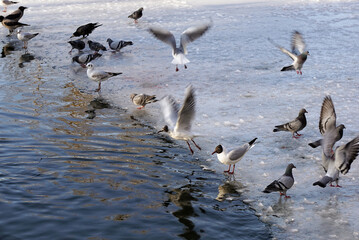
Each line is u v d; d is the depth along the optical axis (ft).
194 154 40.09
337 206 31.78
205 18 92.84
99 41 78.64
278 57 69.10
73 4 111.24
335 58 67.10
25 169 36.22
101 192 33.06
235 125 45.50
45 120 47.01
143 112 50.24
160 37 48.11
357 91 53.78
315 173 36.24
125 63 67.67
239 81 59.00
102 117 48.52
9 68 65.05
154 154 39.91
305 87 56.13
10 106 50.49
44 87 57.52
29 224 28.81
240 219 30.50
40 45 77.25
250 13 97.30
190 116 32.40
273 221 30.40
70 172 35.99
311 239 28.37
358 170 36.60
